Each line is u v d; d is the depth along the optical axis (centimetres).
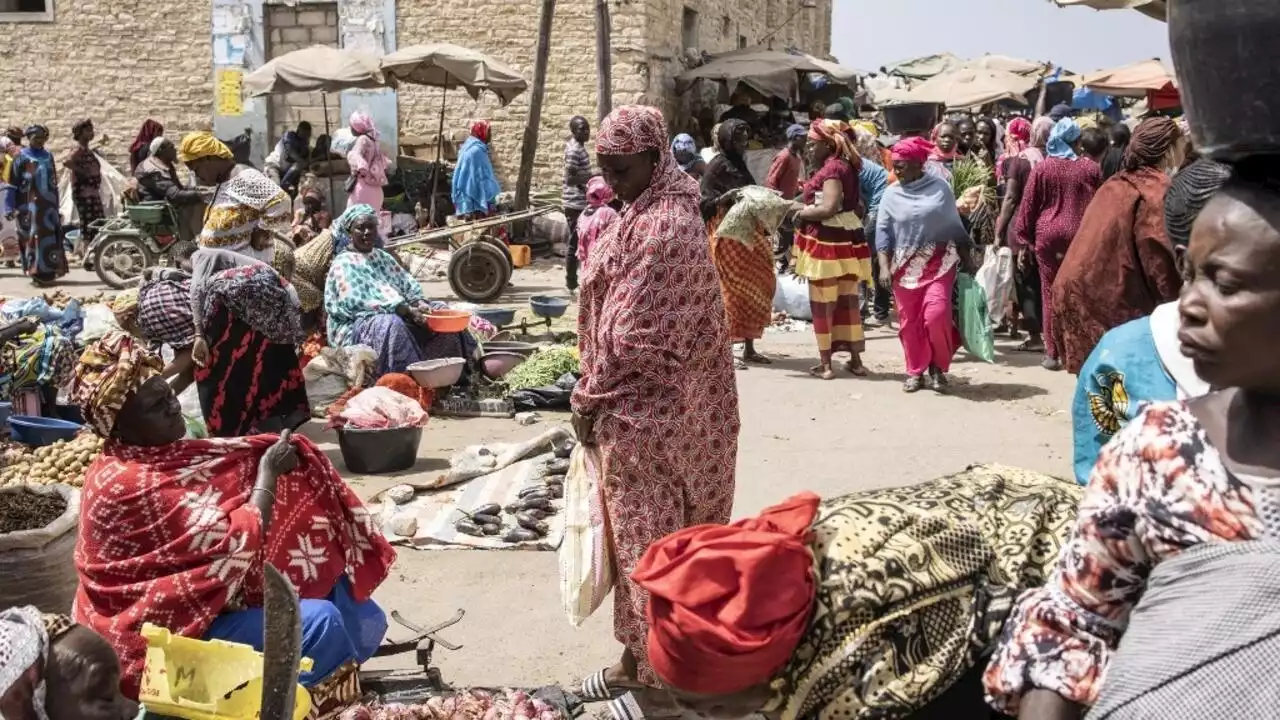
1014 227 1056
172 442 350
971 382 931
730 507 417
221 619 349
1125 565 168
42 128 1490
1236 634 151
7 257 1733
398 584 530
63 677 257
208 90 2081
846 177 923
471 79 1695
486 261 1311
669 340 385
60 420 683
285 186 1791
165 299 611
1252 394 162
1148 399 274
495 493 645
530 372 873
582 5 1995
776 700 210
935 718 216
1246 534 156
